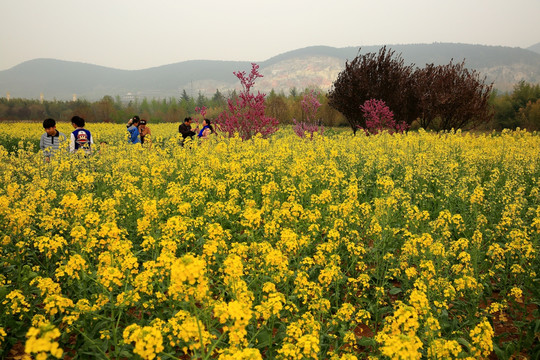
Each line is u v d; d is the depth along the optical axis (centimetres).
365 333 497
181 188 873
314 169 1069
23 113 12325
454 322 474
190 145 1503
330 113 5150
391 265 602
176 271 299
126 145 1472
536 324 450
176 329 350
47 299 381
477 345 364
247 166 1155
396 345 299
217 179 1045
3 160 1230
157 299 482
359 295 550
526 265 566
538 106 4788
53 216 623
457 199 910
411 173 1027
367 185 1042
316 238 725
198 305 532
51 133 1188
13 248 588
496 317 530
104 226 476
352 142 1550
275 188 838
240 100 1836
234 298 417
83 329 425
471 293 522
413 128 3575
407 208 775
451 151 1556
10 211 588
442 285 482
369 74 2755
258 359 293
